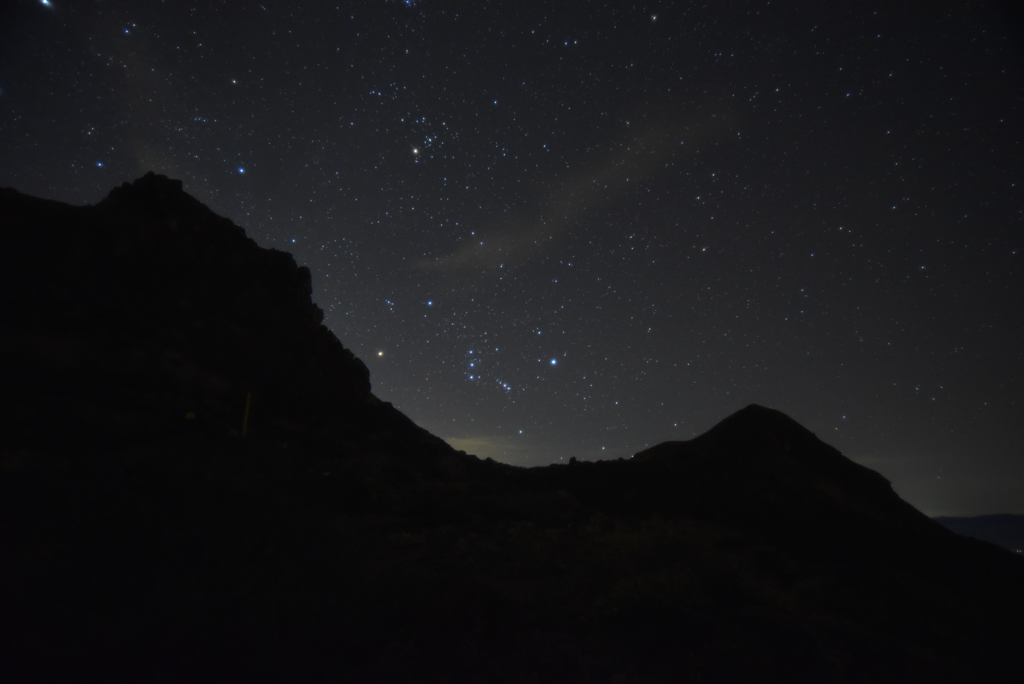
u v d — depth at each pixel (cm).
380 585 393
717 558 570
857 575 623
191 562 384
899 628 507
